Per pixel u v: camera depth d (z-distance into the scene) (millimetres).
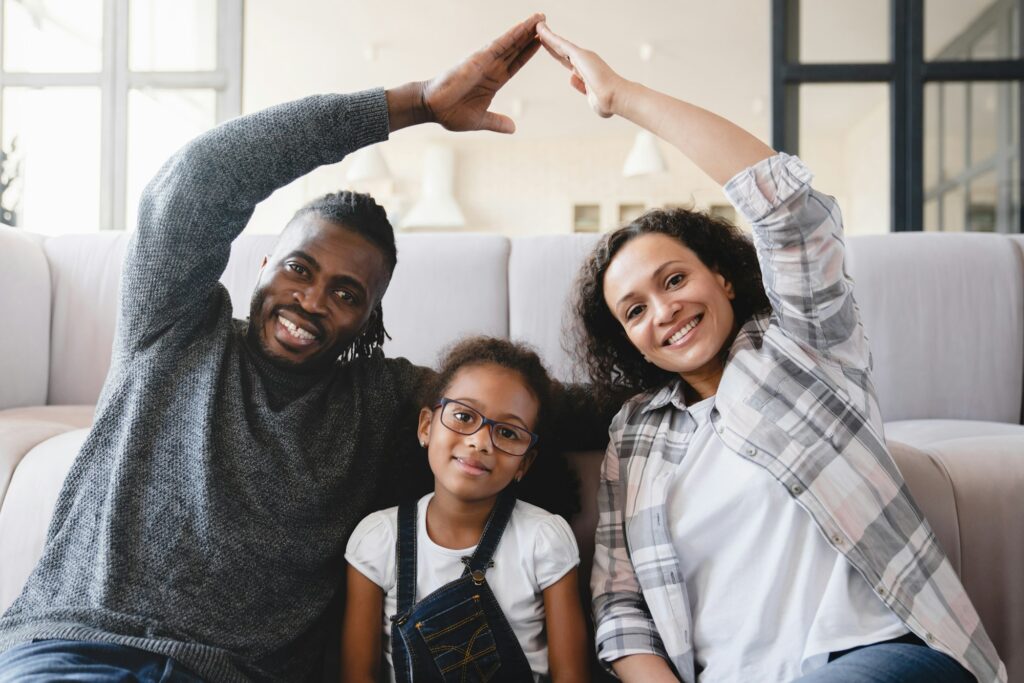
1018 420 1410
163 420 884
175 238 875
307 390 975
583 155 6863
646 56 4879
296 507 897
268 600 872
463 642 884
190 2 2709
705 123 892
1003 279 1418
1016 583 966
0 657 759
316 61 5133
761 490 867
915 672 728
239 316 1320
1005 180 2449
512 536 946
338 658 1003
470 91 1005
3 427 1093
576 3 4266
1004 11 2385
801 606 822
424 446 1041
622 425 1049
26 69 2605
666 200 6805
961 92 2430
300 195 6305
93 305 1440
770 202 845
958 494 990
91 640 758
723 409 924
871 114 2557
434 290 1353
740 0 4219
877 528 832
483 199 6953
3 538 960
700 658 880
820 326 898
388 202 6758
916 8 2352
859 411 890
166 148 2715
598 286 1087
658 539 916
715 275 1021
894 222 2422
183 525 844
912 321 1417
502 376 960
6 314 1305
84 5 2637
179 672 759
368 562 932
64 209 2609
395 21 4539
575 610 929
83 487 864
